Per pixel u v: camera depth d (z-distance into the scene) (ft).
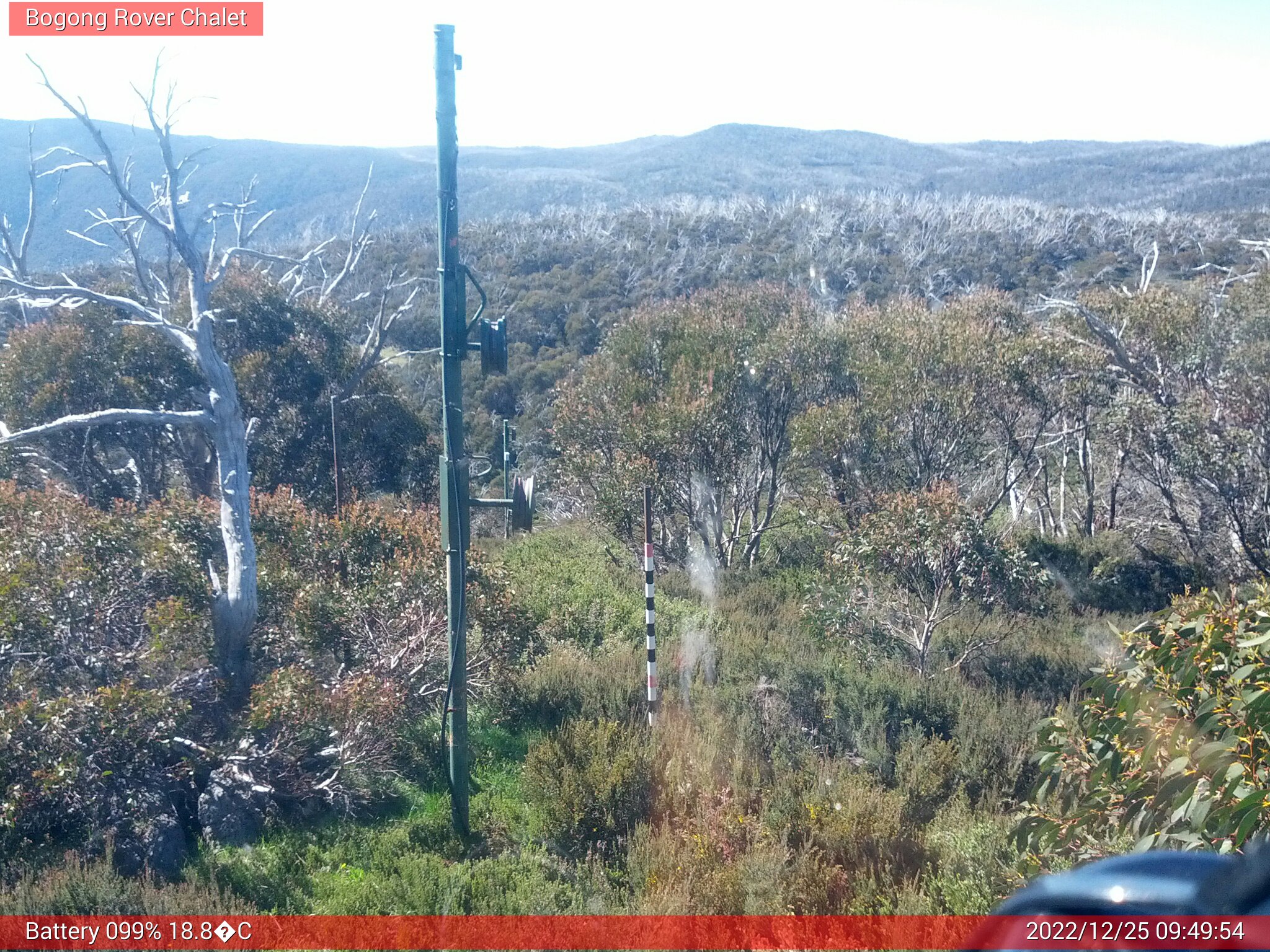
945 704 26.27
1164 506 48.44
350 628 25.55
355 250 58.39
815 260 112.47
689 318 51.75
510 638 27.02
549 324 105.60
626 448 45.44
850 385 49.39
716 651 31.12
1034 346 46.14
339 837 20.11
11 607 21.67
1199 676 14.01
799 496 50.14
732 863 18.16
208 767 21.48
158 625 22.67
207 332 25.41
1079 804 15.46
